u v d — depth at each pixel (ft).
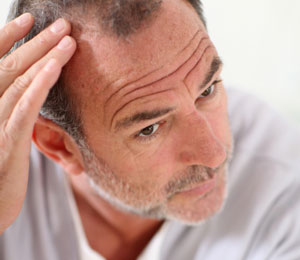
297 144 3.65
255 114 3.80
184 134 2.43
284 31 5.43
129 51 2.11
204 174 2.68
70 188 3.47
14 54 2.25
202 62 2.27
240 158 3.59
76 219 3.44
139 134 2.42
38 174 3.45
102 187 2.89
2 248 3.31
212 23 5.37
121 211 3.29
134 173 2.63
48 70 2.10
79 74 2.25
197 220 2.95
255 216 3.40
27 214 3.40
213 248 3.46
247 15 5.37
